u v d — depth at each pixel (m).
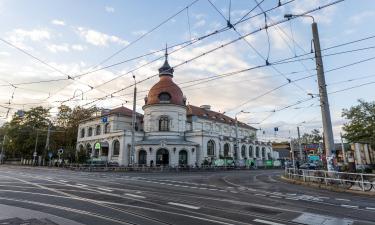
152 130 57.09
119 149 55.00
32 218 9.25
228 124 76.38
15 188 17.39
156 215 9.98
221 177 30.52
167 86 59.03
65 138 73.31
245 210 10.91
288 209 11.18
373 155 32.50
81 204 12.01
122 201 12.86
